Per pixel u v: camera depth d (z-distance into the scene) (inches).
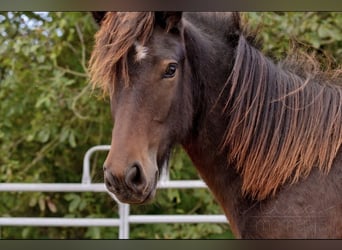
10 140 246.2
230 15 98.7
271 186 91.6
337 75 96.6
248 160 93.7
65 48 242.7
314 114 91.8
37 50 234.4
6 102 239.9
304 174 89.8
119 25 87.0
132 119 85.2
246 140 93.6
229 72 95.9
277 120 93.1
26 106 244.5
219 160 96.7
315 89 93.7
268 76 94.6
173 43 88.7
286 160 91.4
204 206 232.8
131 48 86.0
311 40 210.4
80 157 246.4
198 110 96.3
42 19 236.5
